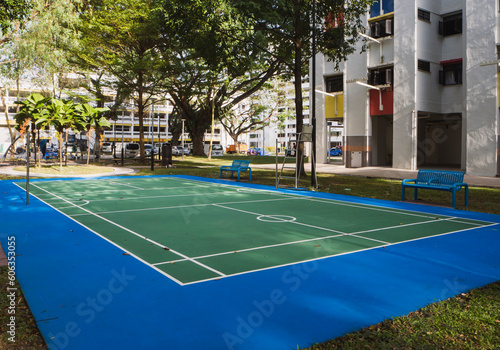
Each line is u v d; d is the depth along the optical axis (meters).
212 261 5.75
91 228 8.11
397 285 4.78
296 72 18.83
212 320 3.75
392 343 3.36
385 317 3.87
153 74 30.92
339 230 8.12
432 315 3.92
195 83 37.38
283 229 8.17
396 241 7.16
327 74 31.14
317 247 6.66
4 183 17.11
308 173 23.81
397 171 24.69
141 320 3.74
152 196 13.47
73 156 39.97
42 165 28.12
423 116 28.23
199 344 3.30
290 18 19.52
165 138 90.56
